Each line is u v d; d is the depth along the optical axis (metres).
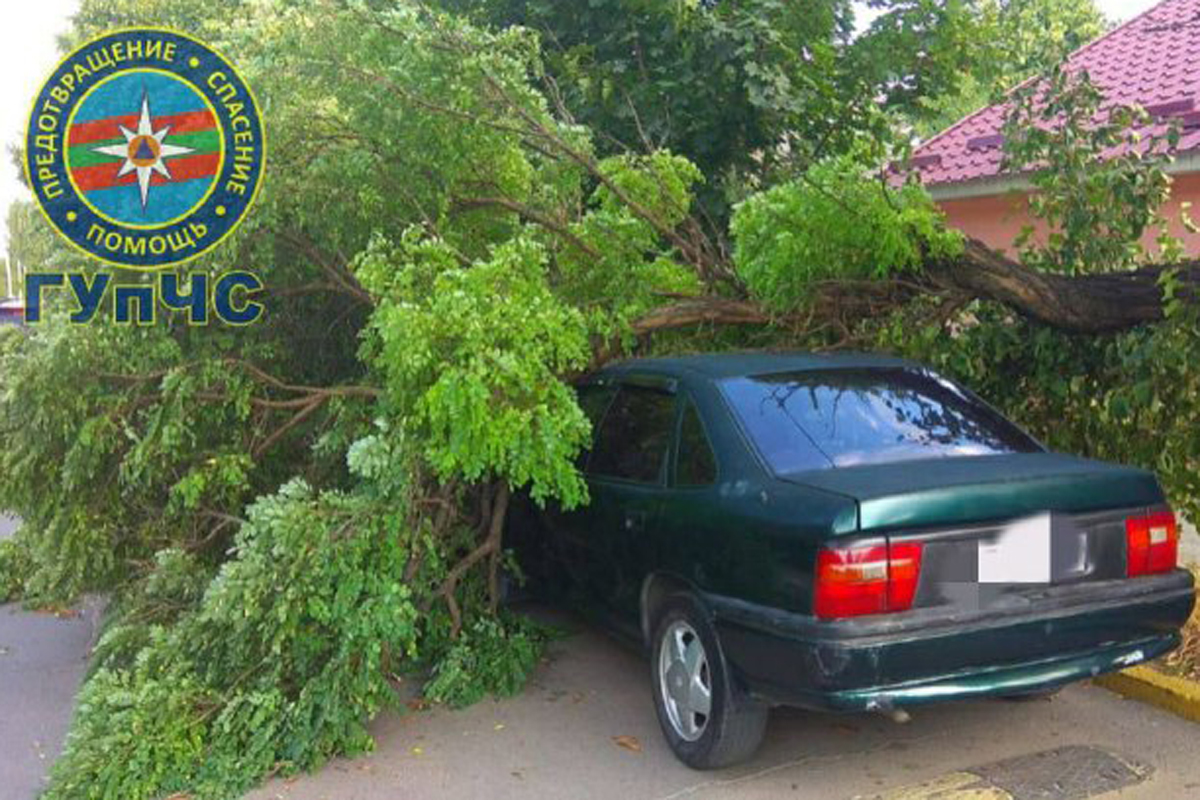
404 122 5.49
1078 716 4.72
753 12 8.13
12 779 4.66
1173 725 4.61
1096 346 5.63
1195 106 9.04
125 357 5.46
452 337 4.54
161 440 5.36
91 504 5.65
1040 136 6.31
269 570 4.43
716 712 4.12
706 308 5.80
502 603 5.88
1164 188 6.13
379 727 4.91
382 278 4.87
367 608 4.46
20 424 5.48
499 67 5.56
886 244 5.43
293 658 4.60
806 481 3.89
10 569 7.43
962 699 3.68
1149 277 5.41
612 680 5.39
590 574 5.12
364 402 5.51
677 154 8.59
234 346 5.80
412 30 5.37
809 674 3.62
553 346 4.77
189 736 4.44
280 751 4.46
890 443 4.29
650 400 4.93
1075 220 6.18
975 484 3.77
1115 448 5.59
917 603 3.64
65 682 5.87
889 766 4.30
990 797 3.99
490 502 5.60
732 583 4.00
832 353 5.16
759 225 5.67
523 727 4.86
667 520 4.42
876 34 8.69
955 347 5.86
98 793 4.23
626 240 5.88
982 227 10.52
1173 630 4.09
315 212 5.68
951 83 9.16
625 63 8.30
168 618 5.31
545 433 4.51
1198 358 4.97
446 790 4.27
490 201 5.99
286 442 5.99
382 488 4.58
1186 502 5.39
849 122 8.89
